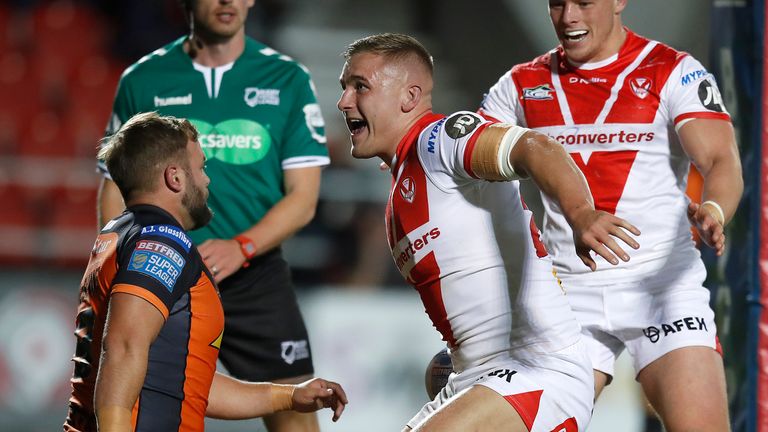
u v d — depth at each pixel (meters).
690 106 13.06
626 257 9.45
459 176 10.88
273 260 17.09
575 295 13.76
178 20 40.09
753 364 14.14
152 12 40.09
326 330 26.66
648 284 13.45
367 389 26.59
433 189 11.09
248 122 16.52
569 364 11.41
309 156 16.83
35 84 38.38
